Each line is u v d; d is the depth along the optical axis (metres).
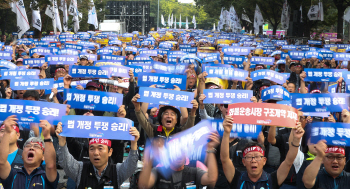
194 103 7.05
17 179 5.79
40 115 6.04
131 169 5.57
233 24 57.19
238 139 7.31
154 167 5.33
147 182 5.22
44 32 48.31
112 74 10.15
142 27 73.12
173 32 61.03
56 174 5.68
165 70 12.65
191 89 10.92
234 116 5.50
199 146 5.31
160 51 19.81
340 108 7.10
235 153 7.21
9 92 9.25
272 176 5.55
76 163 5.69
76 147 7.20
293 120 5.36
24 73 10.70
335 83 9.53
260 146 5.57
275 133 7.26
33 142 5.89
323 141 5.49
